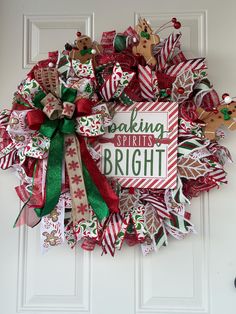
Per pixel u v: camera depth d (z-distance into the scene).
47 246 1.03
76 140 1.02
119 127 1.08
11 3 1.19
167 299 1.13
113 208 1.01
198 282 1.13
